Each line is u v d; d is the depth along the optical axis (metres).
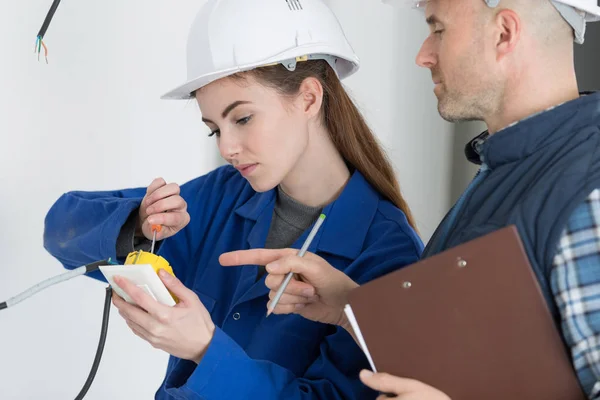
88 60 2.00
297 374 1.48
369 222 1.54
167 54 2.17
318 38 1.48
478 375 0.95
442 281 0.95
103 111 2.04
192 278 1.69
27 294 1.30
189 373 1.46
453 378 0.97
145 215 1.54
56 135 1.95
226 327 1.54
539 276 0.93
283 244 1.58
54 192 1.96
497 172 1.07
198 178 1.79
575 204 0.90
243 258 1.29
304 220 1.58
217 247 1.64
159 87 2.16
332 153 1.58
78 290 2.04
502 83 1.07
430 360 0.97
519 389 0.94
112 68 2.05
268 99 1.41
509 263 0.91
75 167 2.00
